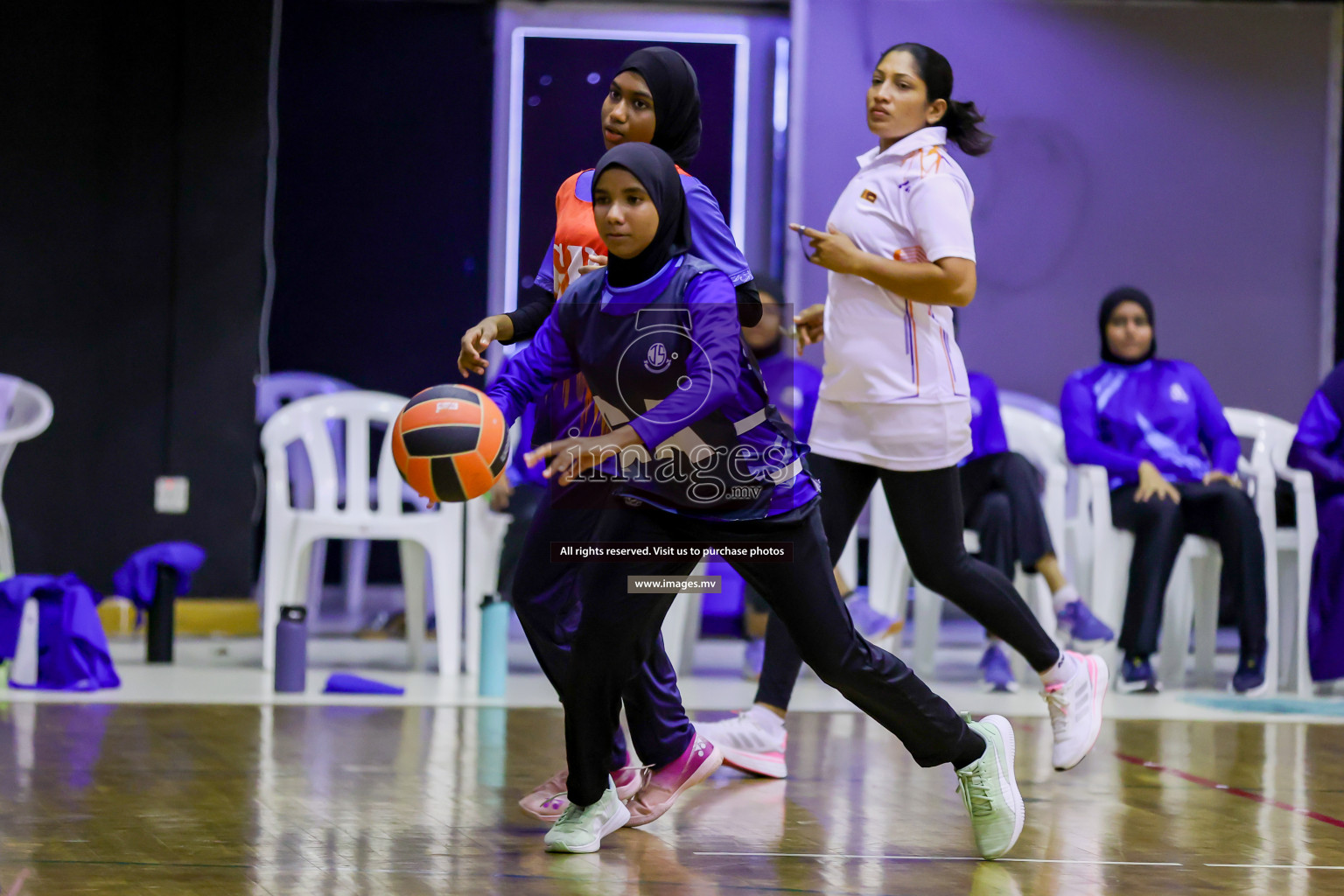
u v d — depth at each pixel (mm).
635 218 4672
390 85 15016
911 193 6320
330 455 11164
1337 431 10859
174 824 5324
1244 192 14898
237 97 13984
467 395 4844
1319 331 14992
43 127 13742
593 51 15047
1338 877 4867
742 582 11570
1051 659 6508
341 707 8734
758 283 10734
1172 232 14891
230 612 13570
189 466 13875
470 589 10844
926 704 4961
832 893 4547
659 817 5699
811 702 9617
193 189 13922
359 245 15109
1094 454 10812
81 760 6637
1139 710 9453
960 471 10422
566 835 5055
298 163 14953
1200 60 14797
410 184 15109
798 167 14633
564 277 5680
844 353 6430
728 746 6676
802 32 14547
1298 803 6246
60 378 13734
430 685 10008
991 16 14656
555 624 5391
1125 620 10547
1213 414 11164
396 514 10797
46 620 9344
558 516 5312
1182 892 4625
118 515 13797
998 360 14906
